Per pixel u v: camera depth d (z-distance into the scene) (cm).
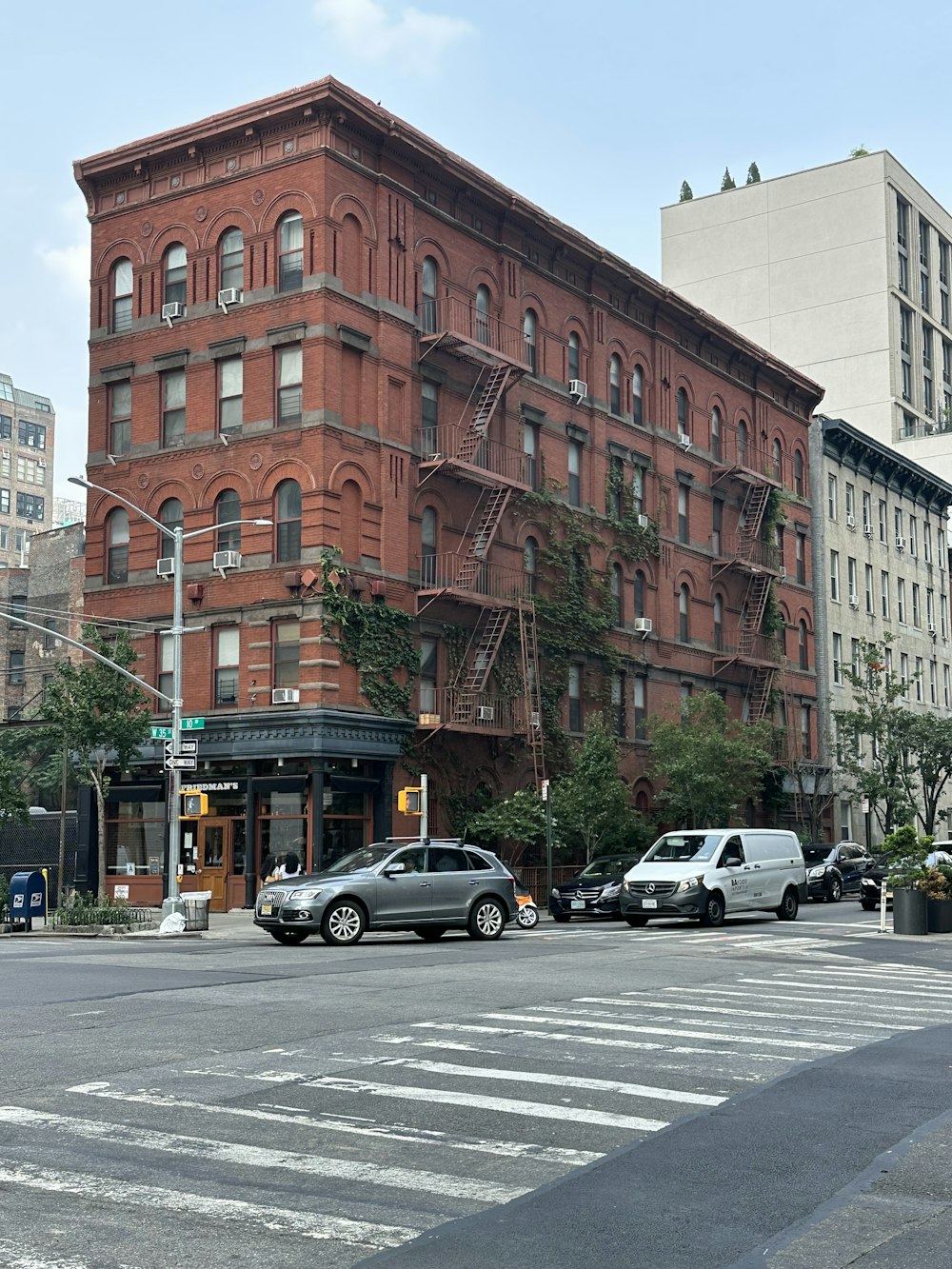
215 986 1623
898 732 5941
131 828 3941
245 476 3772
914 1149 820
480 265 4272
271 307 3759
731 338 5597
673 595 5147
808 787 6062
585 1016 1384
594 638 4625
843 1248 634
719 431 5619
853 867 4431
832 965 2023
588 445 4734
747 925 3027
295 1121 886
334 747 3566
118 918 3052
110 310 4103
